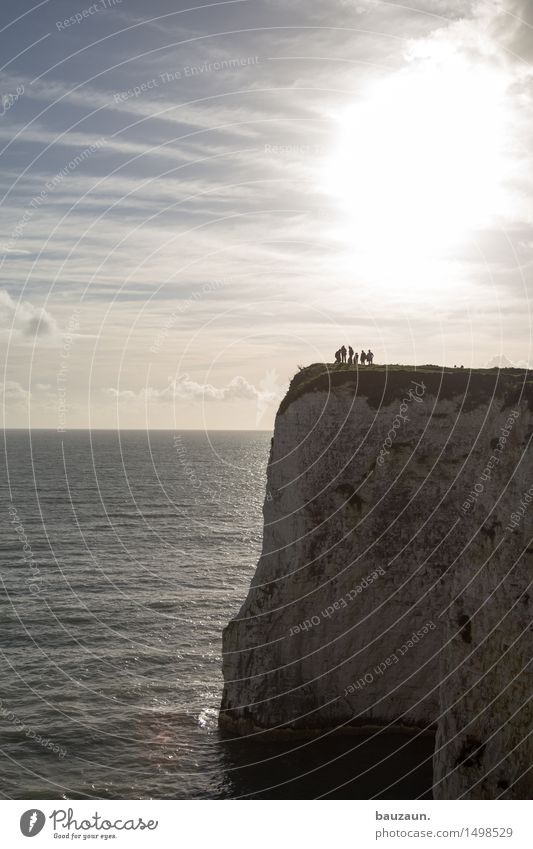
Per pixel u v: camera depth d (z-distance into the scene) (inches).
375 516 1547.7
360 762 1416.1
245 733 1528.1
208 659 1972.2
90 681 1818.4
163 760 1422.2
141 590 2645.2
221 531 3944.4
